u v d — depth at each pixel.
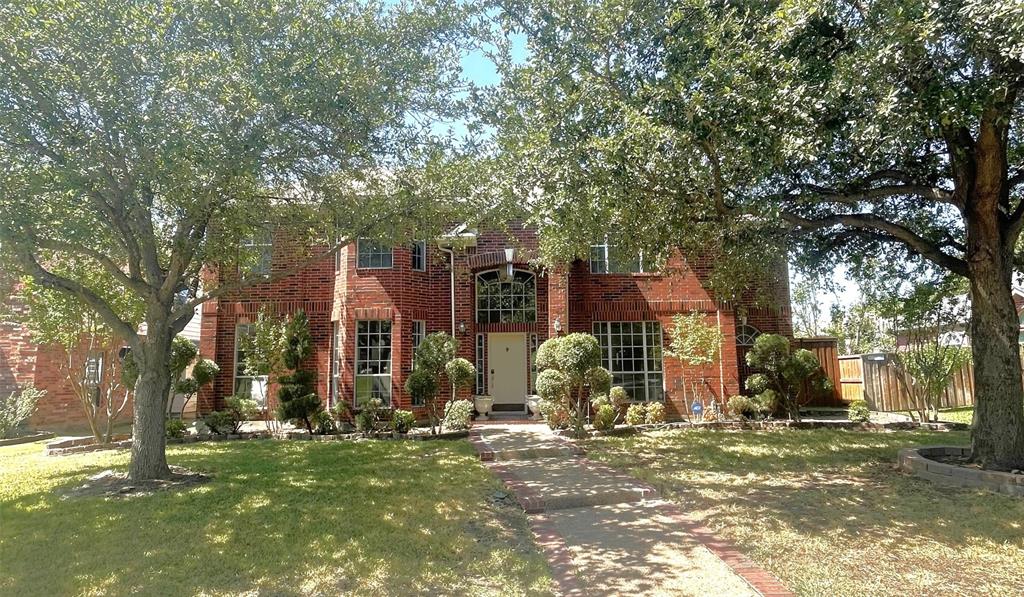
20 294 12.30
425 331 15.62
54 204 7.18
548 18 8.05
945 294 11.90
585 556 5.38
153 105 6.45
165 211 8.54
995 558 5.09
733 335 15.59
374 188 9.41
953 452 9.14
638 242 9.14
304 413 12.95
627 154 7.46
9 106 6.46
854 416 13.88
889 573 4.81
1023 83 6.43
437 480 8.28
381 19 8.48
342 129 7.90
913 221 10.36
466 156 9.33
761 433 12.85
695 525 6.25
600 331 16.03
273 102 6.88
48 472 9.15
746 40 6.93
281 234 10.00
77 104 6.78
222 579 4.81
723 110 6.84
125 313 11.71
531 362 15.99
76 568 5.02
